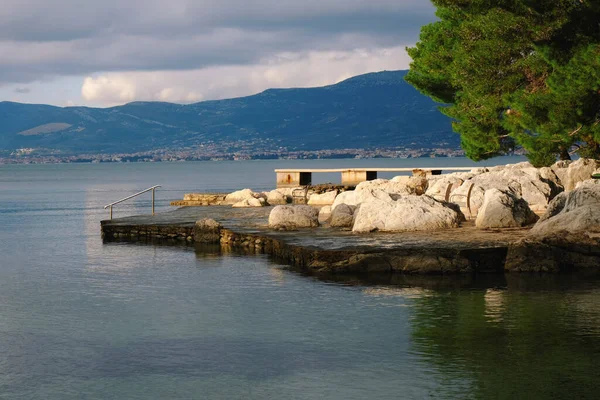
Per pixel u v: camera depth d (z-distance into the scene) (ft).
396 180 139.64
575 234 78.89
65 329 61.67
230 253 98.07
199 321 63.05
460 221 99.04
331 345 54.85
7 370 51.26
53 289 78.79
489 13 111.34
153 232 115.96
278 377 48.57
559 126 103.24
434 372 48.11
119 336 59.11
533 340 53.67
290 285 75.31
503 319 59.41
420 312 62.75
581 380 45.60
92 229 146.92
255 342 56.34
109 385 48.01
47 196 302.45
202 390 46.70
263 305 67.72
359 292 70.85
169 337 58.44
